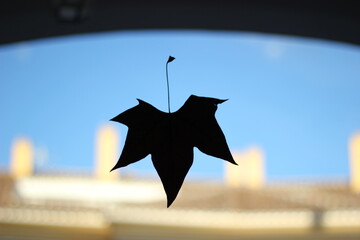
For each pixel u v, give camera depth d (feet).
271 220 38.65
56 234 38.86
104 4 12.73
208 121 4.36
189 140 4.33
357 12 12.57
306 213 37.81
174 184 4.22
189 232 39.19
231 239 39.42
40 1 12.46
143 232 39.01
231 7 12.87
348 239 37.19
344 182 46.73
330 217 37.22
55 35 13.79
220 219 38.91
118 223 38.47
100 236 39.81
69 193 50.93
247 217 38.96
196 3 12.75
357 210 36.47
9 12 12.71
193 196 45.16
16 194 47.85
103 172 52.60
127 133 4.34
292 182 47.01
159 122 4.35
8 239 38.14
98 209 39.78
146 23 13.58
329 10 12.64
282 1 12.53
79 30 13.65
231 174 50.75
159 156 4.29
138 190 52.11
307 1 12.45
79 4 12.55
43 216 38.34
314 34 13.71
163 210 38.45
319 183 46.26
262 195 44.96
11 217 37.81
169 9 13.00
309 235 38.34
